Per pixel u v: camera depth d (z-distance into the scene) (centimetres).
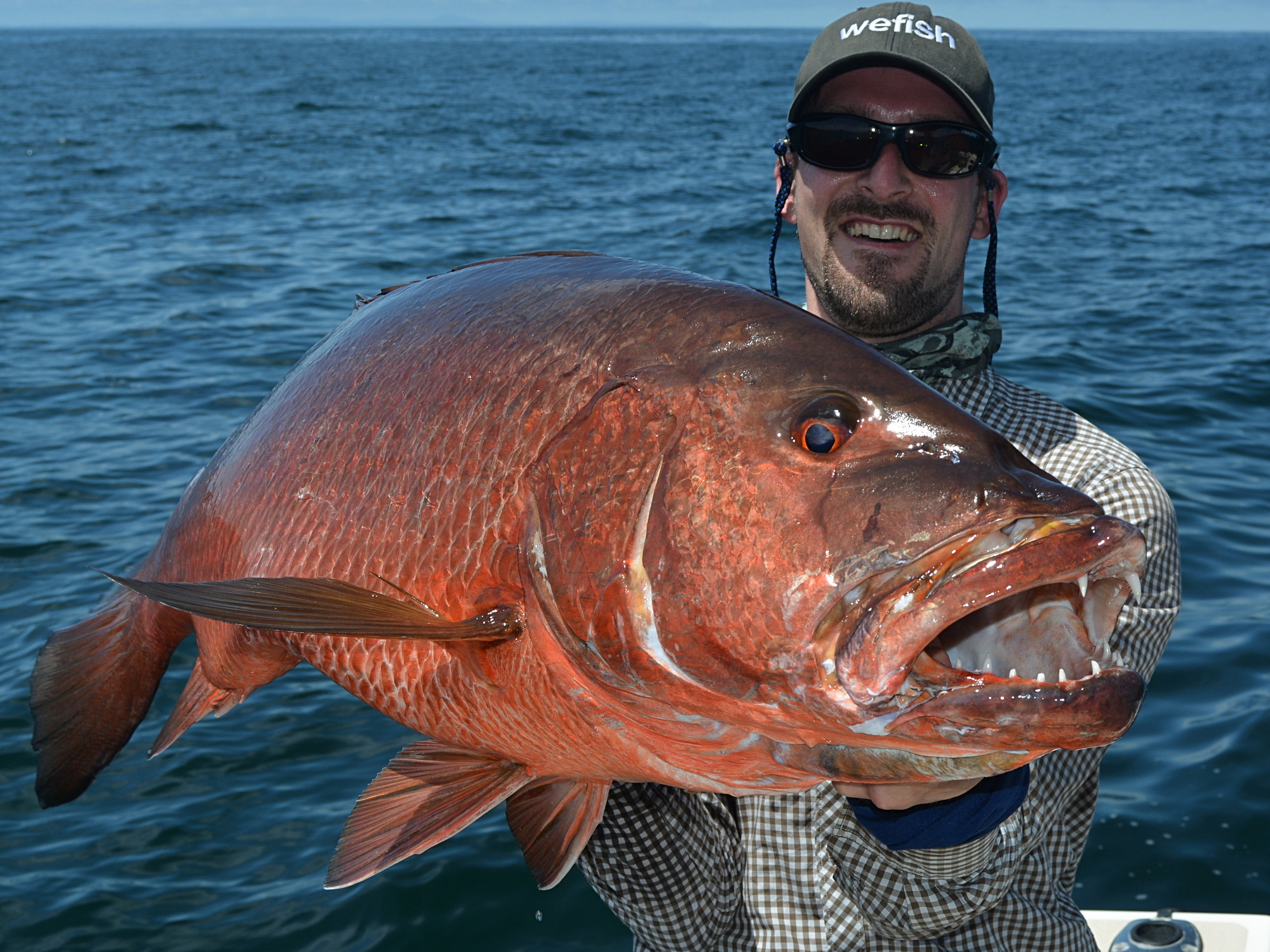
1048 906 207
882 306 223
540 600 144
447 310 165
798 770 144
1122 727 119
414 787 172
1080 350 1155
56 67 8044
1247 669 570
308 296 1464
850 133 218
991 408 216
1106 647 128
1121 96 5850
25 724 572
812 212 227
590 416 145
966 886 185
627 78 7100
